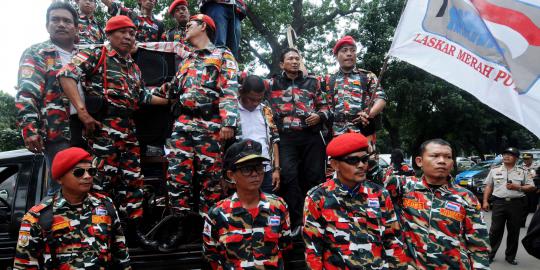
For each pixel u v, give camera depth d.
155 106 3.57
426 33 3.31
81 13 4.70
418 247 2.91
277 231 2.55
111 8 5.09
